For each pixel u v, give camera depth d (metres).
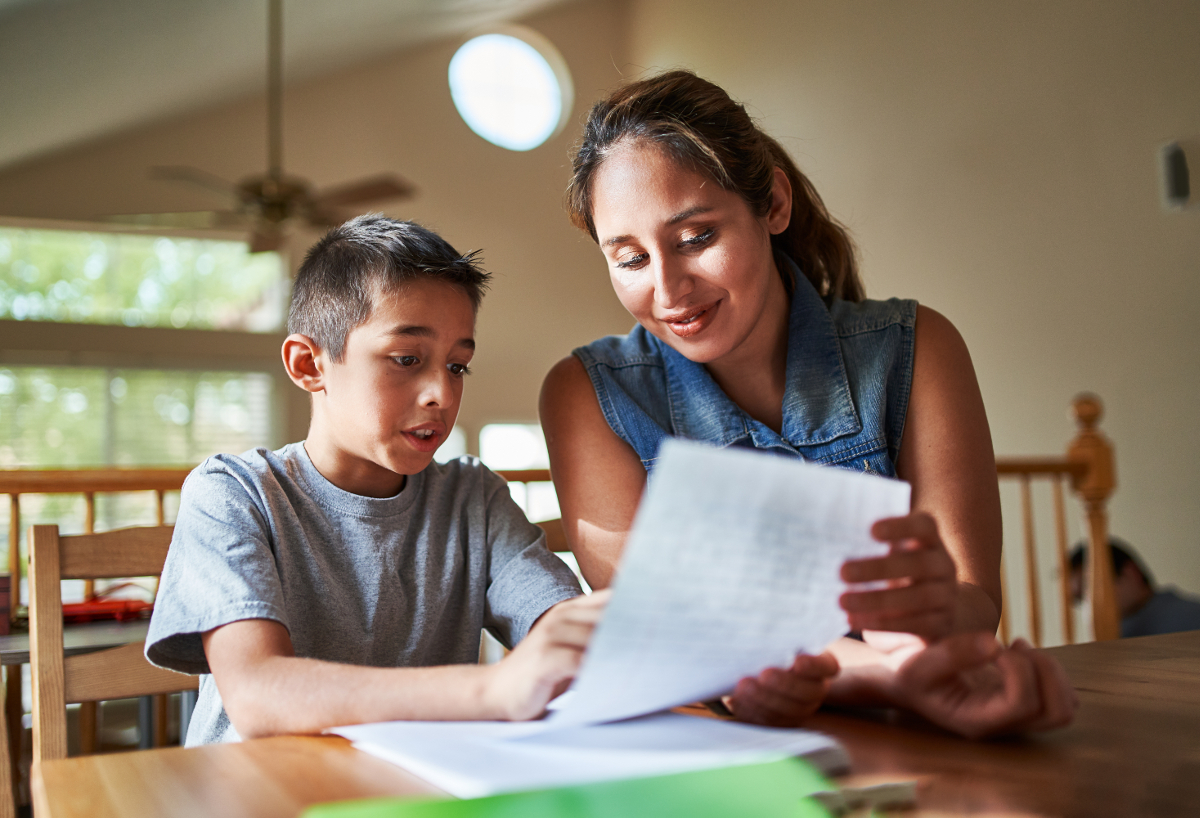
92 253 6.02
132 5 4.39
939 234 4.57
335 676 0.56
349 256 0.83
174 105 5.76
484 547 0.93
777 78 5.68
